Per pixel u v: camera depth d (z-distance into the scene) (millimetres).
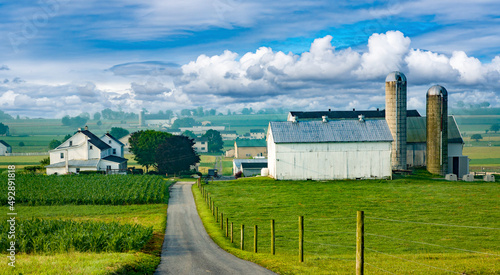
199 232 37719
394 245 30891
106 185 68625
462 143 85688
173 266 23141
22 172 95750
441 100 79312
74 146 101312
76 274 18344
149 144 123562
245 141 188500
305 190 61938
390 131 75125
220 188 67938
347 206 48406
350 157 72938
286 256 25531
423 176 77438
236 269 21875
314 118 108688
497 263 20656
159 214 48344
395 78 79938
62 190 62125
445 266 20078
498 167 112562
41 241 26297
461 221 39469
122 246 27312
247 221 41531
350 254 27641
